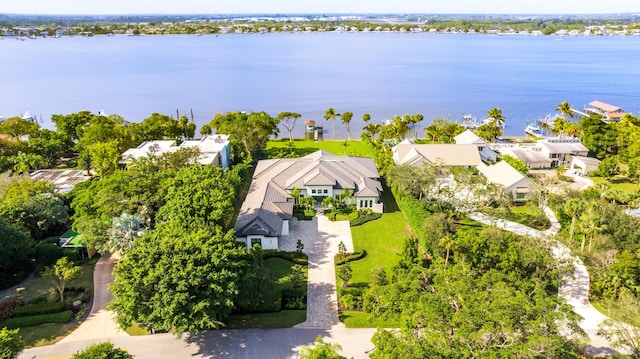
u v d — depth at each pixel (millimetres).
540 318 35250
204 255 45969
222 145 103188
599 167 99562
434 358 33031
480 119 175875
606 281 54812
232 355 44688
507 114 183000
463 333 34281
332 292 56062
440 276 44188
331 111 141375
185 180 67500
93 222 58938
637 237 60875
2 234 54750
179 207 58844
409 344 35406
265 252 64625
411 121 137125
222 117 140500
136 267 45031
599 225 63312
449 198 77438
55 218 65812
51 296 52375
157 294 42844
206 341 46719
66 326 48906
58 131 124438
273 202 75188
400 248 67812
